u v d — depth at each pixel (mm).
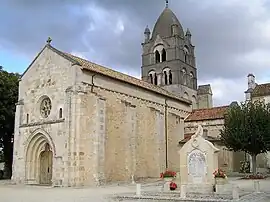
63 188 29594
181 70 66062
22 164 36531
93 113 33875
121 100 38188
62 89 34469
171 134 46531
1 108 43156
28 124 36688
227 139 38406
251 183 30734
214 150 24156
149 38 70688
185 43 69875
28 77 38469
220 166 45469
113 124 36562
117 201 20375
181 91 64812
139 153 39844
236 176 40500
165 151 44406
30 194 24797
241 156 46469
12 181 36938
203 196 21078
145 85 45000
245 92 47469
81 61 37375
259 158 44250
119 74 42688
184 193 20703
